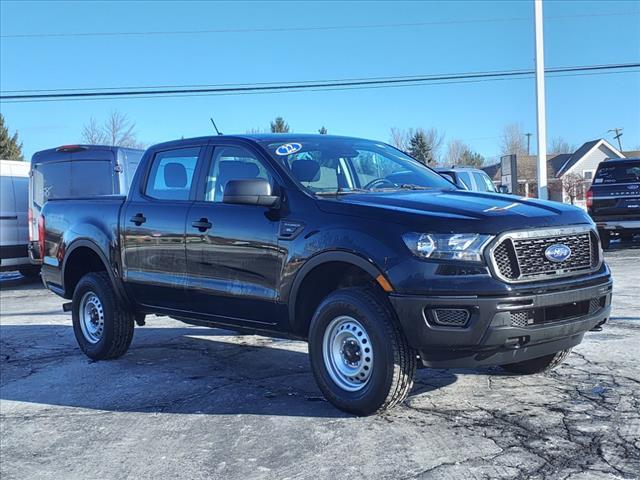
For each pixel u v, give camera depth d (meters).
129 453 4.33
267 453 4.15
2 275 17.72
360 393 4.56
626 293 9.52
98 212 6.82
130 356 7.06
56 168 12.75
